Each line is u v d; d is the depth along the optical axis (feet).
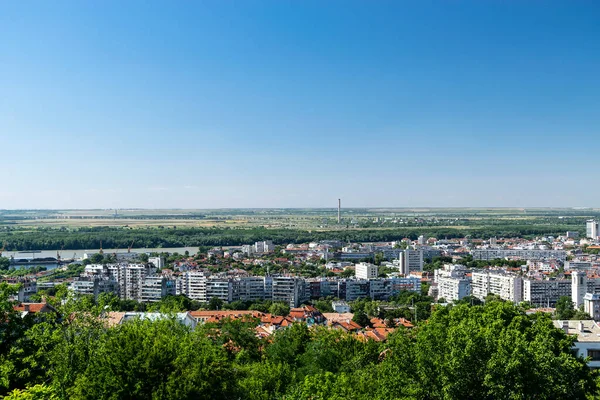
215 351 440.04
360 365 541.75
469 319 436.35
